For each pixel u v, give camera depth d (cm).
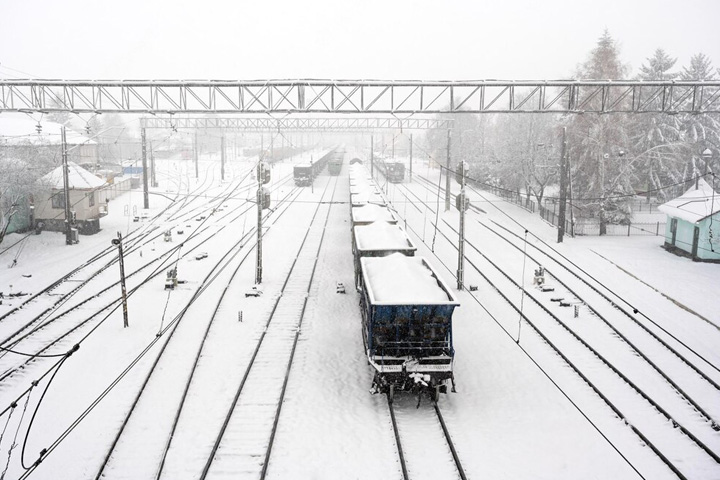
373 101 2264
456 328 2084
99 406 1452
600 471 1202
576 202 4706
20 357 1752
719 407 1457
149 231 3975
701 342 1934
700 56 6025
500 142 7088
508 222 4562
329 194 6241
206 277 2722
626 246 3653
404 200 5766
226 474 1176
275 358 1781
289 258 3177
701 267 3041
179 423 1379
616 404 1481
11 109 2239
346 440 1324
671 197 5494
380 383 1517
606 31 4409
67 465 1202
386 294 1591
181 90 2270
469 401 1523
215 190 6406
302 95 2267
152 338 1925
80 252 3309
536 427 1385
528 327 2083
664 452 1259
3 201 3447
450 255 3319
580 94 4412
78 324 2038
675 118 5481
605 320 2119
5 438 1299
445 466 1217
